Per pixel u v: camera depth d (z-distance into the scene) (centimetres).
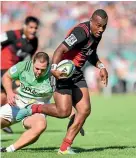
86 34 2058
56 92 2105
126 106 5819
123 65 7900
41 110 2148
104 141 2750
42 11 8619
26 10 8562
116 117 4481
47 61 2211
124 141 2736
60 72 2005
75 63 2117
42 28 8338
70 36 2047
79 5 8650
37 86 2267
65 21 8475
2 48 3416
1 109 2205
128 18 8688
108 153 2138
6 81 2256
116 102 6450
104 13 2042
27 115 2177
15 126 3844
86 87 2152
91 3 8681
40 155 2069
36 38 3397
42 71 2225
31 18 3328
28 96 2292
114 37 8350
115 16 8625
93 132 3272
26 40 3381
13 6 8512
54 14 8575
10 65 3397
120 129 3469
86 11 8612
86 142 2709
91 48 2119
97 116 4600
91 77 7750
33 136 2148
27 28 3331
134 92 7938
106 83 2245
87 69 7731
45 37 8212
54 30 8344
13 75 2261
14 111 2180
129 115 4678
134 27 8600
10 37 3366
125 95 7756
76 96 2139
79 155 2070
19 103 2298
